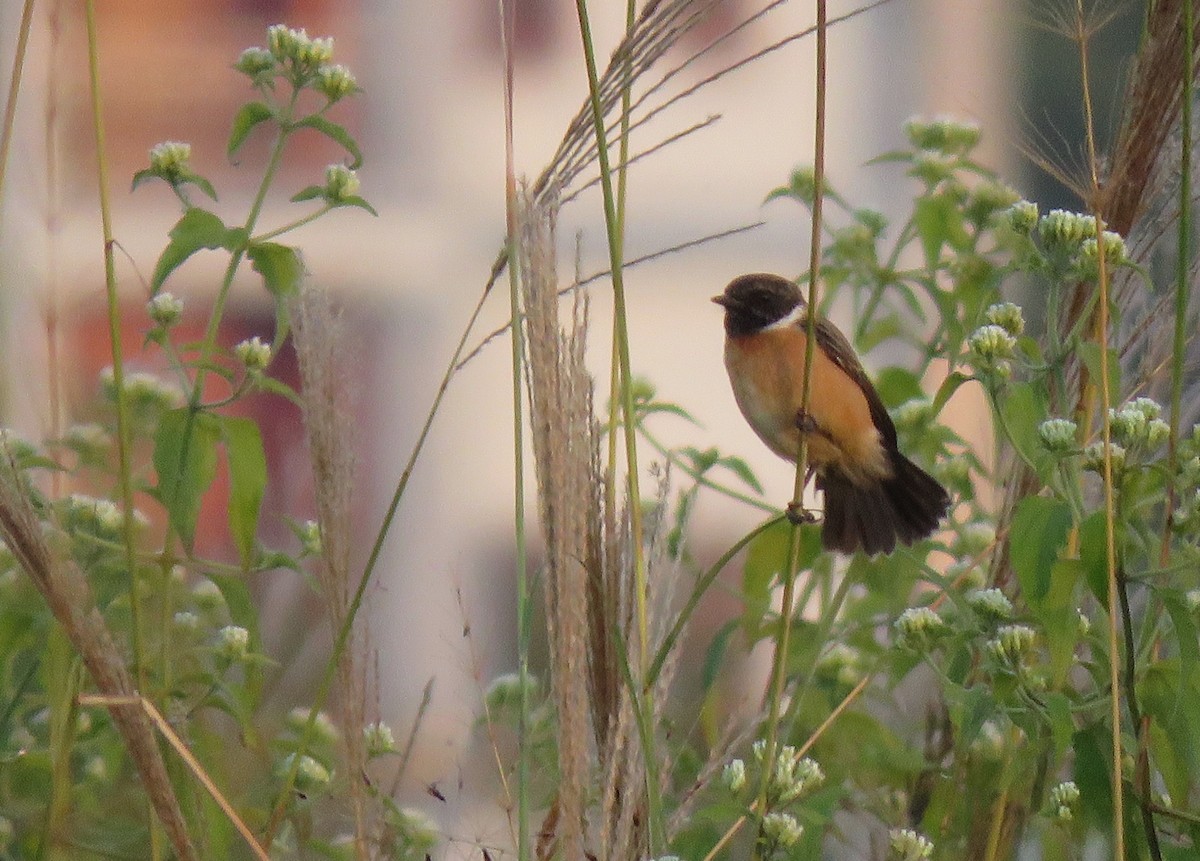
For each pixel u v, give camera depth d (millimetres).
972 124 10172
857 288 10164
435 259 16141
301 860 7844
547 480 5934
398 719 11367
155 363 11758
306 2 16469
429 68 16562
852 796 8656
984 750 8070
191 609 9094
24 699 8055
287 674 9102
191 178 8203
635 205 16203
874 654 9164
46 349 7887
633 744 6117
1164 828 7527
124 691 6117
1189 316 8227
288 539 11047
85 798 7996
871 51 16062
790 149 16328
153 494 8016
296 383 14984
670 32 6742
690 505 8391
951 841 8172
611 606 6332
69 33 7930
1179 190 7809
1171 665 7129
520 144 16547
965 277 9875
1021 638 7207
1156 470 7156
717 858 7676
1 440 6254
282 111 8266
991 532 9258
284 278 7957
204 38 16375
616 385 7027
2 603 7539
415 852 7434
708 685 8828
